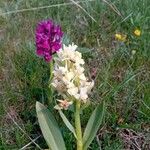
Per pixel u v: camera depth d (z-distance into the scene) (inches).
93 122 11.1
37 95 14.5
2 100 14.3
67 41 16.6
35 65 15.5
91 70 16.0
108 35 17.8
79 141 11.0
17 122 13.7
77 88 10.2
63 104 10.4
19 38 17.8
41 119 11.1
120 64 16.1
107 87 14.8
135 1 18.9
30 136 13.1
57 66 10.6
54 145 11.1
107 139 12.8
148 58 16.1
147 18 18.0
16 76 15.3
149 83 14.8
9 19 18.8
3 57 16.3
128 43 17.0
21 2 19.8
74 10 19.3
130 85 14.8
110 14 18.9
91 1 19.4
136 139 13.1
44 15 19.1
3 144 12.6
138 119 13.6
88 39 17.7
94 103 13.9
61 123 13.2
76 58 10.3
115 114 13.6
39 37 12.6
